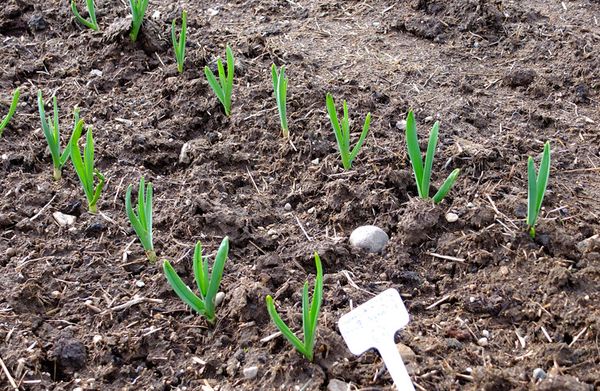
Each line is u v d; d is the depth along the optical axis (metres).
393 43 1.71
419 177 1.29
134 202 1.35
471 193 1.34
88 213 1.33
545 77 1.60
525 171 1.38
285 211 1.35
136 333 1.17
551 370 1.11
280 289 1.21
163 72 1.57
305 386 1.11
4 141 1.44
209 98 1.51
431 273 1.25
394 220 1.32
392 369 1.05
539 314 1.17
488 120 1.51
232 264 1.25
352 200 1.34
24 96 1.52
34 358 1.13
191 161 1.42
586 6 1.83
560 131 1.49
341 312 1.18
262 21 1.79
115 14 1.72
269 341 1.15
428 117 1.49
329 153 1.42
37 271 1.24
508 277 1.22
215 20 1.78
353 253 1.27
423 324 1.18
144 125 1.48
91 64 1.60
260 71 1.58
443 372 1.12
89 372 1.14
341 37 1.73
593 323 1.14
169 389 1.13
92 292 1.22
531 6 1.83
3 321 1.17
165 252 1.27
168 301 1.21
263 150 1.44
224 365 1.14
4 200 1.34
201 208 1.32
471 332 1.17
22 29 1.68
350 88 1.54
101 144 1.44
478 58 1.67
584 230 1.28
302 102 1.50
